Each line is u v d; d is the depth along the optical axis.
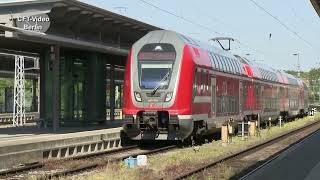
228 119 27.19
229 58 28.72
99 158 18.52
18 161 16.64
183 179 12.85
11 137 23.09
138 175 13.31
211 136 27.95
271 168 15.06
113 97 38.53
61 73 32.00
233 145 23.67
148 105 21.11
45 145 18.36
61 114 32.06
